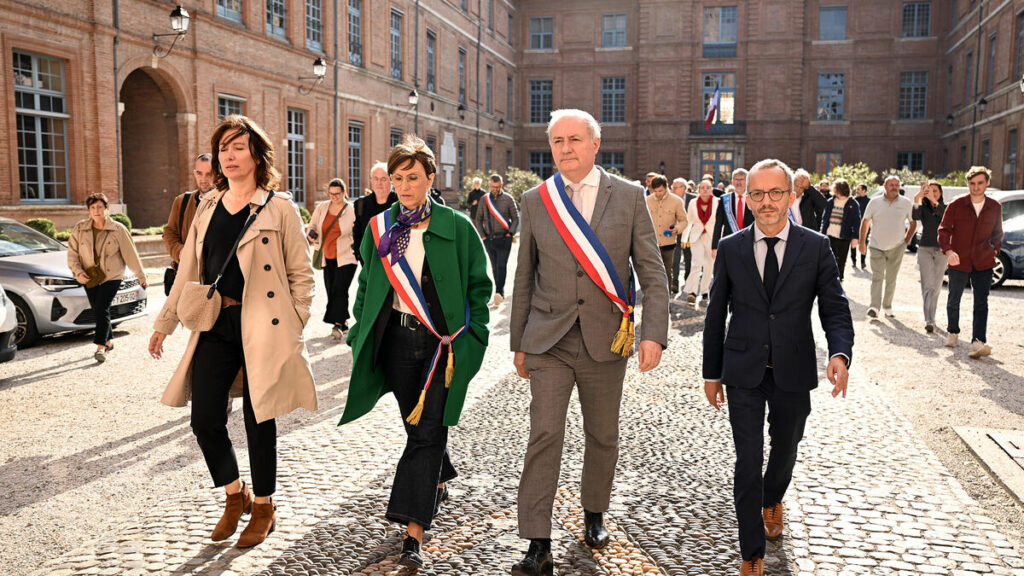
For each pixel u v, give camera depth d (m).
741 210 8.95
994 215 7.67
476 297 3.56
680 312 10.80
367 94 26.88
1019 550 3.50
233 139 3.41
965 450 4.94
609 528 3.63
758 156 40.06
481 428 5.27
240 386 3.69
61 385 6.48
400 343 3.46
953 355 7.86
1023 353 7.96
